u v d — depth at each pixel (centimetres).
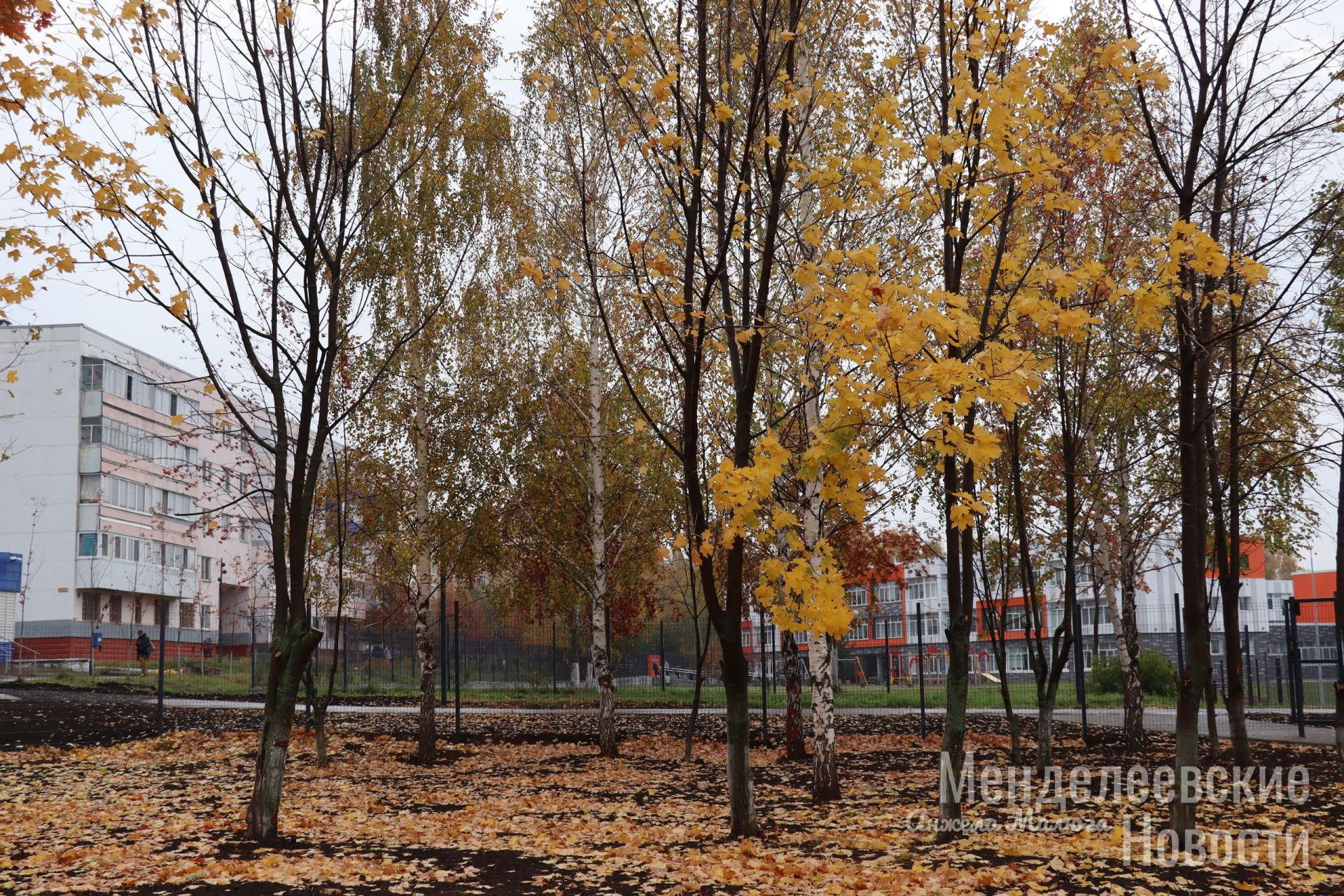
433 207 1488
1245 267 638
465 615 3011
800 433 922
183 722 1753
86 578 3572
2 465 3609
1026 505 1343
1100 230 1078
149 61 727
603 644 1592
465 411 1566
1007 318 719
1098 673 2492
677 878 666
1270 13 718
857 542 2255
